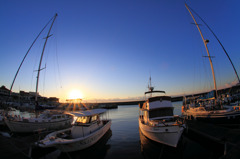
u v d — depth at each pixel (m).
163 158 10.27
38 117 18.81
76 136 12.28
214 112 16.98
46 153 11.66
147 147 12.49
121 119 31.28
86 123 13.16
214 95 18.52
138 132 18.34
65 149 10.65
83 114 13.05
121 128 21.14
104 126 15.61
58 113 21.58
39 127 17.12
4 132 17.39
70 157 10.86
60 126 19.34
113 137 16.20
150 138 13.11
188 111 22.84
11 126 16.47
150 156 10.68
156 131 11.60
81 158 10.80
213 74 19.44
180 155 10.63
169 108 14.30
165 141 11.48
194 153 10.91
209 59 19.88
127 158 10.56
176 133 10.88
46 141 10.16
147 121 14.44
